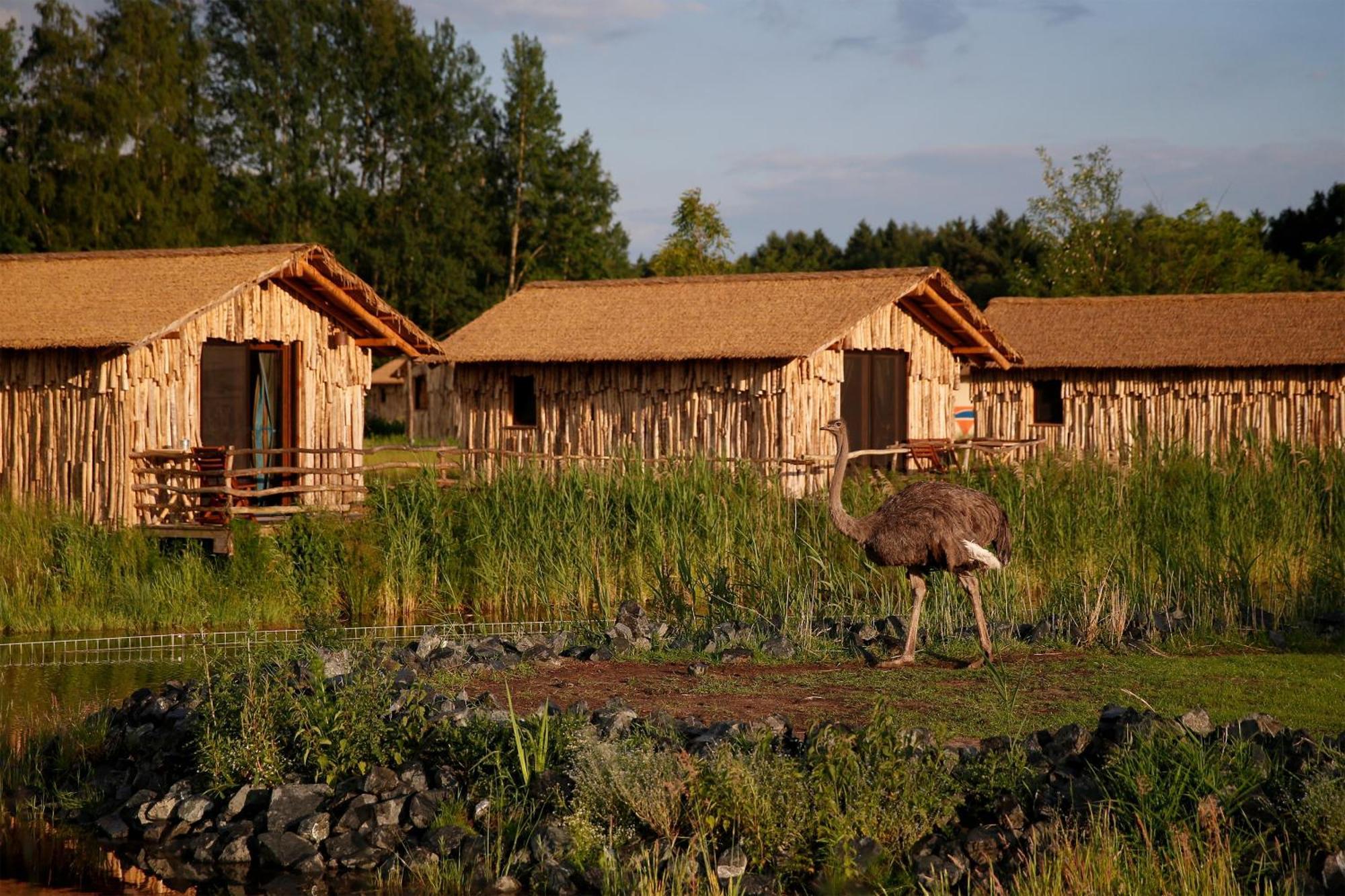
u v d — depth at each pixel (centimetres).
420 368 5206
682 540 1727
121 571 1783
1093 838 783
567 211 6159
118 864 916
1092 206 5162
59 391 1933
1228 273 5025
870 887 786
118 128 4819
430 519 1903
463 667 1204
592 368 2489
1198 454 1966
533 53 6066
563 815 884
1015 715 998
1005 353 2739
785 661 1234
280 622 1714
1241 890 746
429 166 5828
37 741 1106
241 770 987
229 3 5603
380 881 873
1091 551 1644
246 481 2117
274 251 2088
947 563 1161
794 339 2289
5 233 4666
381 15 5719
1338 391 2822
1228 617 1320
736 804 837
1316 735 902
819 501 1789
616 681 1154
